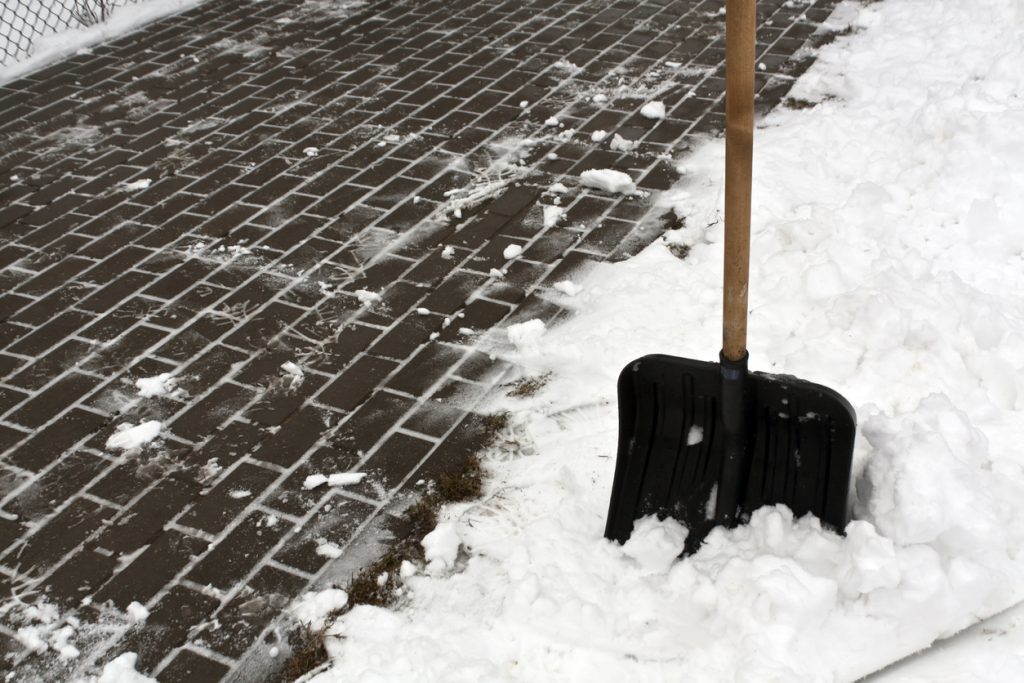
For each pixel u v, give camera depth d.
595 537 3.05
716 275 4.17
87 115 6.52
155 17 8.09
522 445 3.51
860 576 2.52
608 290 4.21
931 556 2.55
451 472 3.44
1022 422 3.22
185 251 4.91
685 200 4.90
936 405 3.00
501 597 2.91
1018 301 3.85
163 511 3.40
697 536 2.86
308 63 6.97
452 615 2.89
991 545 2.60
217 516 3.36
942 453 2.67
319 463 3.54
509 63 6.63
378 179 5.39
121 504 3.45
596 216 4.86
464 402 3.75
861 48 6.16
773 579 2.53
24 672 2.90
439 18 7.54
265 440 3.67
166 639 2.96
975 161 4.43
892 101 5.39
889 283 3.72
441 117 6.00
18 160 6.00
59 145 6.15
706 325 3.89
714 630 2.61
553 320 4.15
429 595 2.98
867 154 4.97
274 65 6.99
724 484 2.81
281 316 4.36
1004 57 5.23
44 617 3.07
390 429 3.66
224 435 3.72
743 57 2.28
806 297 3.89
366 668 2.72
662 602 2.74
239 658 2.88
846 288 3.88
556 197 5.05
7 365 4.22
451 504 3.30
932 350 3.45
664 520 2.91
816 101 5.66
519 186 5.18
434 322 4.22
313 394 3.88
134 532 3.33
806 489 2.74
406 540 3.19
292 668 2.81
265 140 5.94
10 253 5.05
